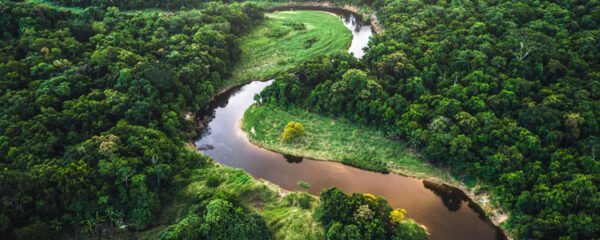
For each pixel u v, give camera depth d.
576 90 108.00
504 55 125.44
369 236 78.31
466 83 119.12
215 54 150.62
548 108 101.31
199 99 135.62
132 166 91.31
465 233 89.75
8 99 104.75
